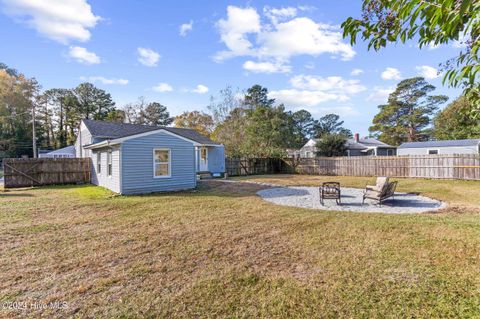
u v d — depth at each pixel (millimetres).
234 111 26938
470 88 2279
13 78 33594
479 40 1643
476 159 12547
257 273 3189
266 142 25656
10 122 32844
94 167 13570
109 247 4133
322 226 5238
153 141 10344
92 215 6320
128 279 3066
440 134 27078
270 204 7758
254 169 20734
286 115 28828
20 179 12430
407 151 24188
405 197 9000
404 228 4953
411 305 2455
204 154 18594
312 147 29406
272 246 4129
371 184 12734
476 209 6664
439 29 1720
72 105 38562
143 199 8594
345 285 2855
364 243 4176
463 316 2270
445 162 13492
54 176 13320
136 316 2369
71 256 3770
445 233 4547
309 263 3461
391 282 2895
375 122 37781
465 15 1430
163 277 3111
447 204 7512
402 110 35219
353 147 27109
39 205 7574
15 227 5270
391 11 1818
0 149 31469
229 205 7559
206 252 3906
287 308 2461
